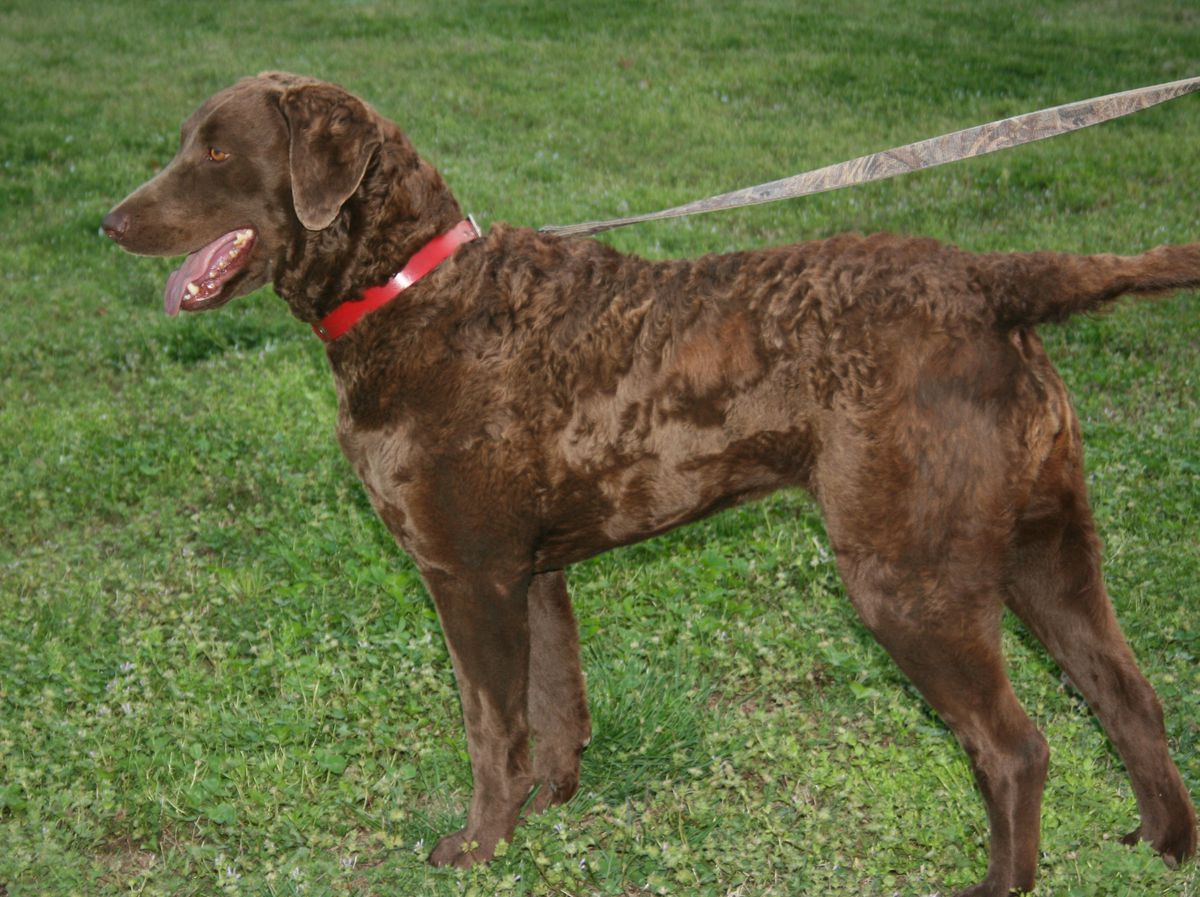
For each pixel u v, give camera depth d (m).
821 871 3.63
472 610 3.61
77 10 18.83
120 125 13.37
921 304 3.24
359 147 3.44
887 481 3.23
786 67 14.80
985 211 10.15
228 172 3.59
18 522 6.00
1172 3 17.47
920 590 3.27
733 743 4.22
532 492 3.49
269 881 3.62
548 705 3.99
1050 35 15.75
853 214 10.09
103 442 6.73
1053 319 3.26
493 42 16.38
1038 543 3.40
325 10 18.48
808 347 3.28
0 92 14.56
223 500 6.18
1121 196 10.30
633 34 16.59
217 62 15.73
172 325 8.40
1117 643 3.49
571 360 3.43
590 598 5.18
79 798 3.91
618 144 12.45
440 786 4.13
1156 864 3.38
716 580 5.24
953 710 3.34
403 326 3.50
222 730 4.30
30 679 4.65
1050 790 3.88
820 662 4.78
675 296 3.41
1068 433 3.33
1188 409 6.51
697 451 3.39
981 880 3.55
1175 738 4.18
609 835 3.90
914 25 16.50
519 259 3.54
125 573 5.41
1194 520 5.46
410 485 3.52
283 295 3.68
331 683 4.63
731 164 11.66
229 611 5.13
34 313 8.70
